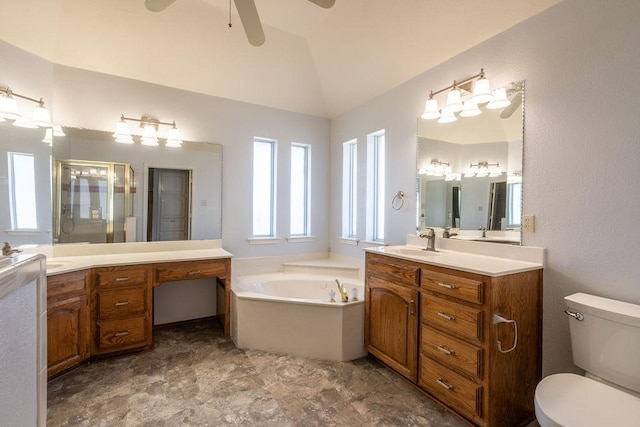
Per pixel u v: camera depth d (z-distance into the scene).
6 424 0.60
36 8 2.18
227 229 3.28
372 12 2.40
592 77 1.60
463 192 2.27
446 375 1.78
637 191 1.46
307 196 3.77
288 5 2.48
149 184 2.92
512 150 1.97
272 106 3.48
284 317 2.50
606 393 1.31
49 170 2.49
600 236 1.58
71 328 2.15
